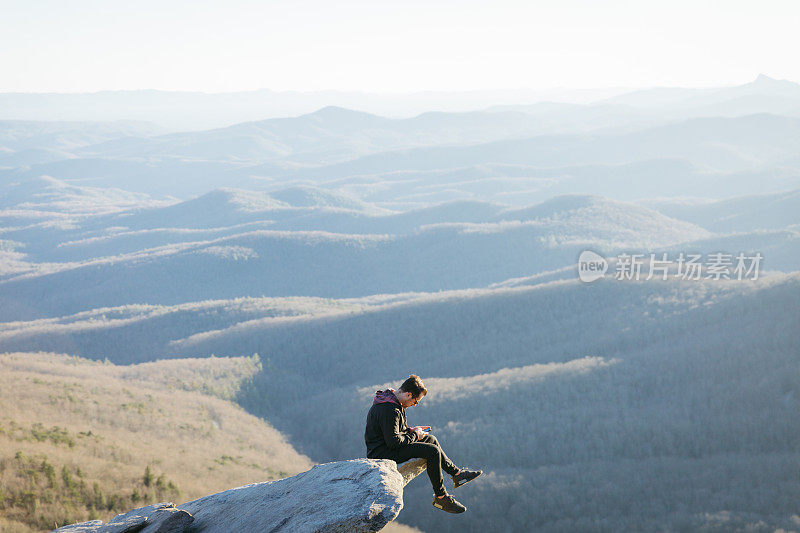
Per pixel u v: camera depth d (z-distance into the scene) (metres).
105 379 128.38
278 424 140.88
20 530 29.20
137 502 38.75
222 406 129.50
